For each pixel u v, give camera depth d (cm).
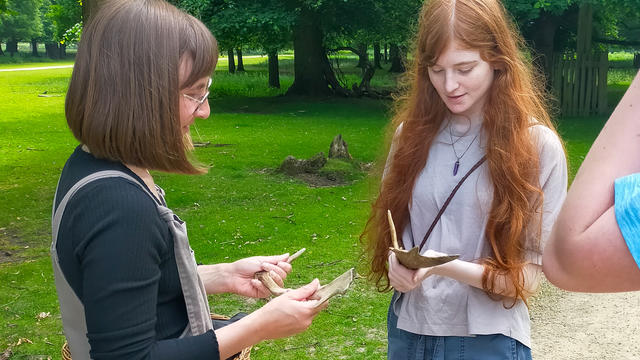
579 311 475
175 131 155
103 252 142
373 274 247
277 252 598
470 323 206
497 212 203
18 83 3095
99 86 150
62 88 2766
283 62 5466
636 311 469
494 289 202
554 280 88
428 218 220
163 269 158
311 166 939
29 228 705
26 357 406
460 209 212
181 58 157
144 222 147
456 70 202
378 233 232
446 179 216
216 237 648
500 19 203
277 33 1934
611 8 1655
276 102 2033
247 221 703
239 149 1174
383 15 1877
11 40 7344
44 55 8169
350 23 1927
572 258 84
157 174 944
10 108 1972
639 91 86
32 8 7144
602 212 84
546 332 443
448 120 221
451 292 211
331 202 780
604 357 403
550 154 208
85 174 150
